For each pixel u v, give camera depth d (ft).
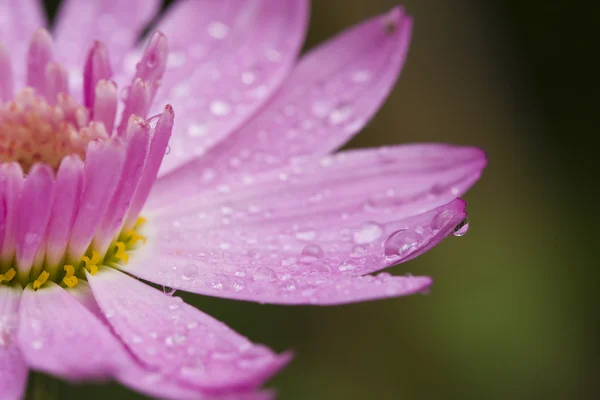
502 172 0.79
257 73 0.66
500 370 0.75
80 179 0.59
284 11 0.66
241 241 0.61
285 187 0.63
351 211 0.61
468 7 0.80
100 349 0.56
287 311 0.75
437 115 0.79
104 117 0.62
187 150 0.64
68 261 0.60
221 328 0.58
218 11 0.67
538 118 0.81
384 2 0.79
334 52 0.65
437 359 0.75
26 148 0.62
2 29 0.67
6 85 0.63
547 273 0.77
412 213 0.61
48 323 0.58
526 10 0.81
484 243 0.77
